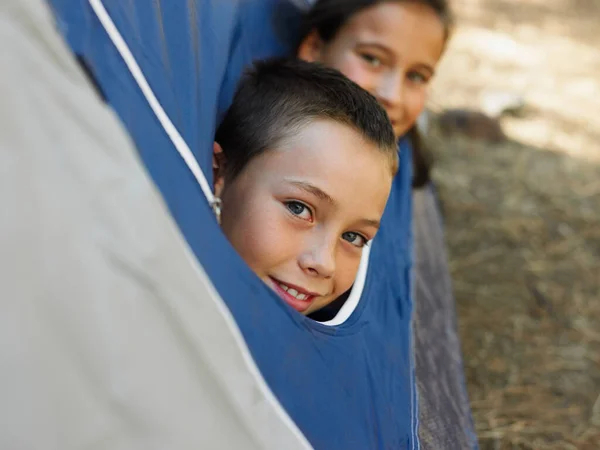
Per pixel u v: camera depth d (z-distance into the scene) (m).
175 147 0.89
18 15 0.66
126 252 0.69
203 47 1.25
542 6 7.38
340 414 1.08
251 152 1.26
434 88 4.94
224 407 0.79
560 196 3.74
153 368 0.69
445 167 3.88
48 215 0.64
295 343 1.01
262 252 1.21
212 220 0.89
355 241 1.29
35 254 0.62
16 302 0.60
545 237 3.33
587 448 2.14
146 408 0.68
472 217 3.42
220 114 1.35
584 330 2.71
